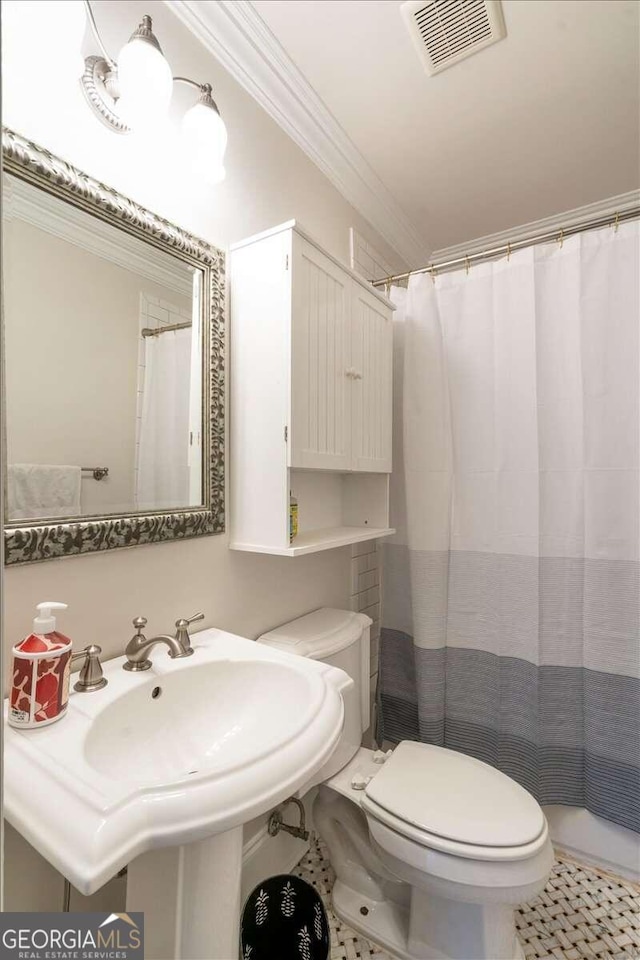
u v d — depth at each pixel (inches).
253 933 40.7
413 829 41.0
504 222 83.5
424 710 65.4
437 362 66.4
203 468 45.8
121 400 38.6
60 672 29.0
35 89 32.5
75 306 35.4
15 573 31.9
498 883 37.9
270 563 55.2
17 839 30.9
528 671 61.2
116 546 37.3
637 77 53.7
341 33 48.8
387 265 84.0
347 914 50.5
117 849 20.6
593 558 58.1
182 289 43.9
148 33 35.5
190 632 44.9
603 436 57.5
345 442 54.6
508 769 62.0
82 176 34.9
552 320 60.9
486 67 52.7
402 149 65.2
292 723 31.6
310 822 60.5
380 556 74.9
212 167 43.3
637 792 55.6
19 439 32.1
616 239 57.2
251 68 50.9
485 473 64.6
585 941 49.3
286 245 45.2
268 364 46.5
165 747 34.5
